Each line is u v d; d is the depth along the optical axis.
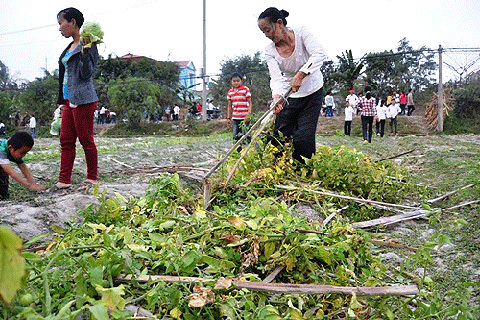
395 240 3.63
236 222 2.72
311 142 5.18
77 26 4.91
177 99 36.88
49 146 14.27
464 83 27.47
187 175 5.42
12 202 4.61
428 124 24.27
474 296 2.71
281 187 4.32
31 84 35.75
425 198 4.99
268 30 5.11
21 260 1.48
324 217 4.10
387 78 34.75
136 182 5.48
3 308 1.78
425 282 2.61
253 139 4.56
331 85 31.36
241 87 8.30
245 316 2.06
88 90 4.82
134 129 29.78
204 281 2.22
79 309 1.79
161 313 2.19
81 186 4.90
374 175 4.77
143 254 2.41
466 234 3.76
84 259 2.20
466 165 6.53
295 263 2.60
